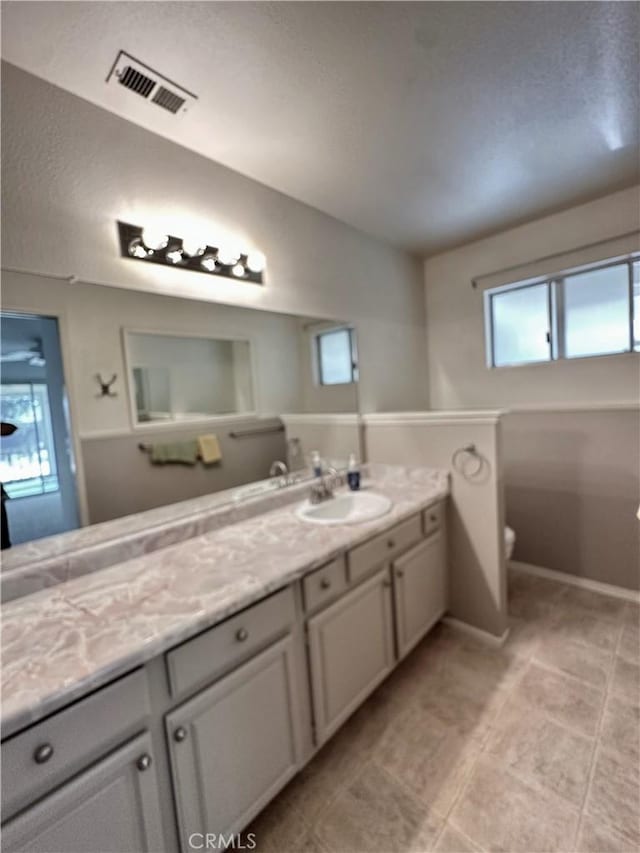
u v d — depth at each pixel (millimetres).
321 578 1375
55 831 794
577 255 2258
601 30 1156
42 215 1279
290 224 2045
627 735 1442
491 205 2197
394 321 2740
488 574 2023
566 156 1772
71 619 1037
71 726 813
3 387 1220
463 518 2094
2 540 1209
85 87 1294
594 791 1254
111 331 1439
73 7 1026
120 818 888
